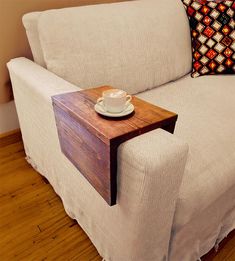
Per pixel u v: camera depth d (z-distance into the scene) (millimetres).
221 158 840
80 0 1413
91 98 731
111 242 816
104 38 1092
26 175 1377
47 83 886
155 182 537
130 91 1214
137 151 530
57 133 863
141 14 1232
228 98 1200
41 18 997
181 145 551
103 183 630
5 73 1279
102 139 551
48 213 1167
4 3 1139
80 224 1053
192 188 732
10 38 1220
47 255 992
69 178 951
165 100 1188
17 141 1617
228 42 1389
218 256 996
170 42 1333
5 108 1497
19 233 1072
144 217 595
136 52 1190
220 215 950
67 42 1014
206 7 1395
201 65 1450
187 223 786
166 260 812
